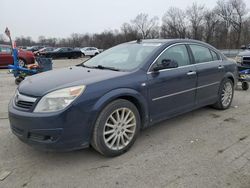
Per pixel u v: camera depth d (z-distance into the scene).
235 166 3.21
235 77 5.84
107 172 3.11
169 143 3.90
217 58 5.42
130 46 4.64
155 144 3.87
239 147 3.75
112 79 3.43
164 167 3.21
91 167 3.23
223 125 4.68
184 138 4.09
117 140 3.48
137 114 3.67
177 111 4.39
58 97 3.03
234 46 66.50
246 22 67.69
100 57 4.72
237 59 8.66
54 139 3.03
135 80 3.62
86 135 3.19
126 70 3.81
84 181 2.94
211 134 4.25
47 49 34.59
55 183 2.91
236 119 5.01
